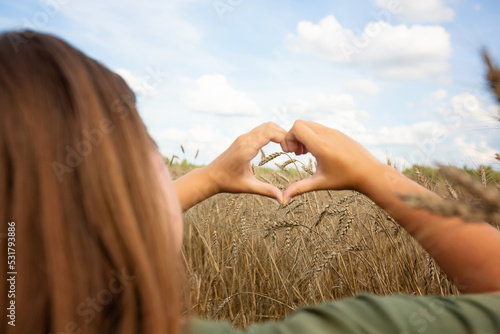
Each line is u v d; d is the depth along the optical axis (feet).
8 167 1.59
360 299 1.89
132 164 1.74
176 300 1.73
